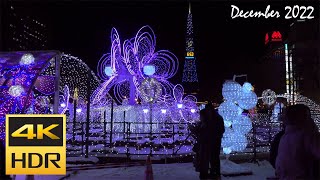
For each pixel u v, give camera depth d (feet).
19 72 41.19
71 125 79.61
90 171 37.60
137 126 68.33
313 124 15.89
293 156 15.19
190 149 51.70
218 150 32.96
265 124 61.46
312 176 15.19
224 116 36.40
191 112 84.58
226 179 33.17
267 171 36.81
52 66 45.19
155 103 71.56
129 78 72.54
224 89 37.09
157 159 44.98
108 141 59.98
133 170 37.96
